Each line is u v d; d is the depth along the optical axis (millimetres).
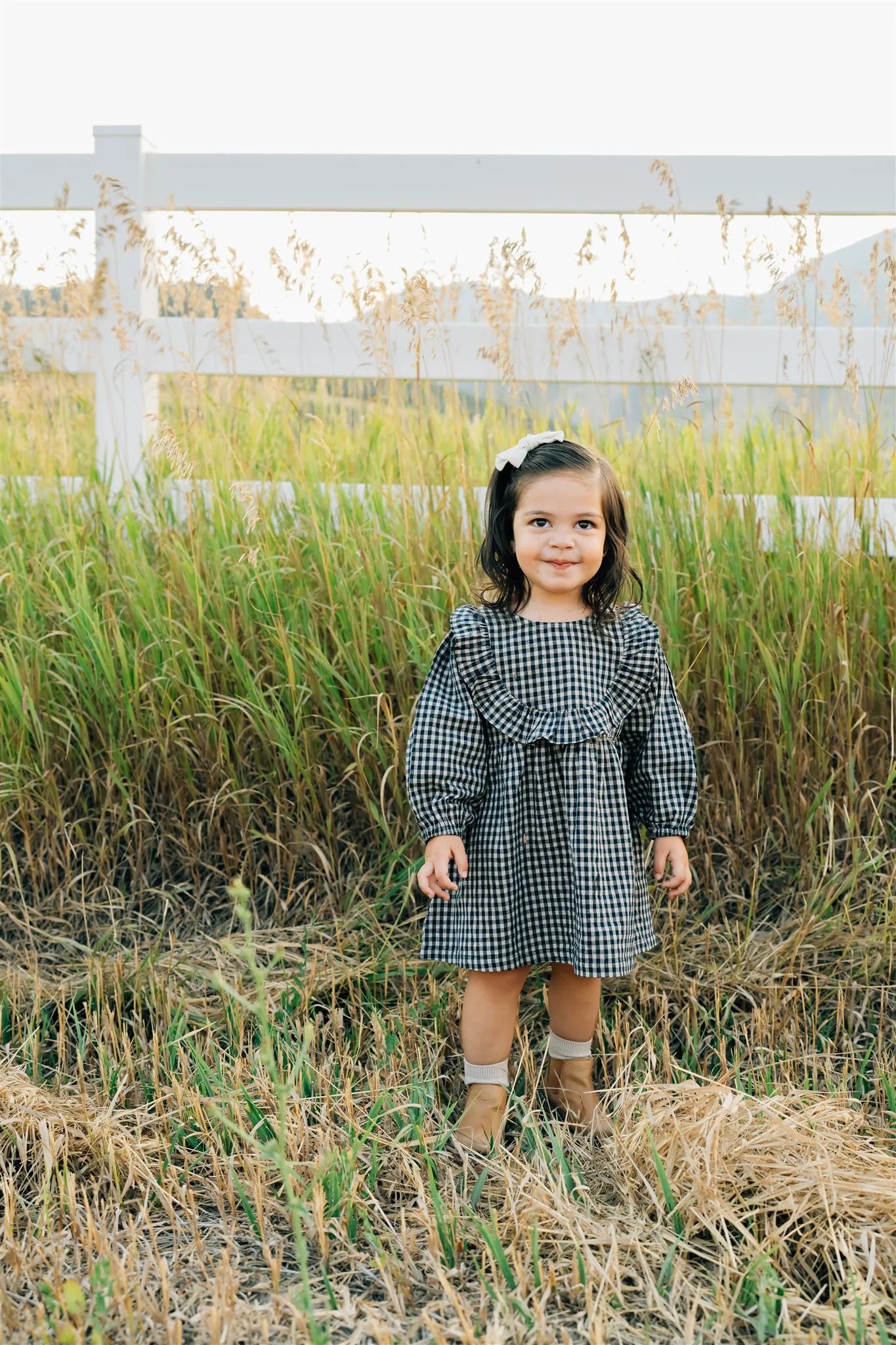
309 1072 2131
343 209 3188
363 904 2637
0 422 3461
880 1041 2252
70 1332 1466
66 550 2926
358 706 2697
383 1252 1649
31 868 2744
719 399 3129
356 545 2824
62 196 3199
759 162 3092
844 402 3072
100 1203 1835
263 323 3174
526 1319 1525
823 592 2762
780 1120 1870
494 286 2979
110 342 3178
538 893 2014
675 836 2115
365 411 3307
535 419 3094
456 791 2035
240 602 2812
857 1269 1597
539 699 2021
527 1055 2176
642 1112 1978
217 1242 1733
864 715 2637
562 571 2012
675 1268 1627
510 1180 1797
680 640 2717
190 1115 1995
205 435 3100
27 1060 2219
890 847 2709
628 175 3125
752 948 2527
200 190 3197
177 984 2465
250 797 2809
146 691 2770
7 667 2781
